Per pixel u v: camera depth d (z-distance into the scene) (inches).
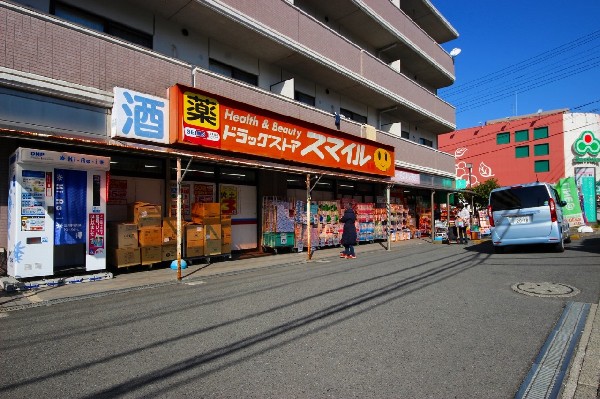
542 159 1464.1
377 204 681.0
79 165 281.3
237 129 398.0
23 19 263.0
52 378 121.9
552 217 403.5
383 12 654.5
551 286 241.0
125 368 129.3
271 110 446.0
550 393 111.3
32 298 231.8
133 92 318.7
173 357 138.7
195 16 389.4
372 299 220.8
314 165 504.7
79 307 211.5
